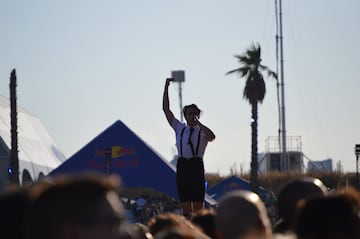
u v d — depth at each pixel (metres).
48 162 69.62
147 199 42.19
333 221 5.64
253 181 66.19
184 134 16.48
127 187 39.09
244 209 6.07
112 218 4.58
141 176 39.12
